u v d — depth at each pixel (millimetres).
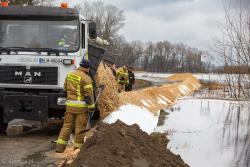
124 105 17031
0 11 11805
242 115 21688
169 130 16547
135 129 9859
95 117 14383
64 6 11875
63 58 11594
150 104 21531
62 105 11562
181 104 26359
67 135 10055
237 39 18797
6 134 12562
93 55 13148
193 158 12414
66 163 8719
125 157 8039
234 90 22188
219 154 12852
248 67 19328
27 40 11727
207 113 22156
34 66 11625
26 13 11773
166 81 46344
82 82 9844
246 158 12500
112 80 15406
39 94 11586
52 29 11750
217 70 23828
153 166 8219
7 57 11656
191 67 111875
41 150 10469
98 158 7535
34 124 14125
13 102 11586
